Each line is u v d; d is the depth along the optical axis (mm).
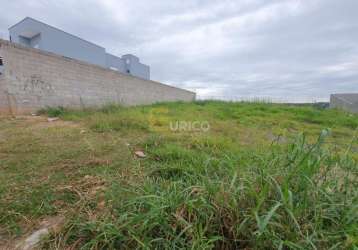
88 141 2527
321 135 1100
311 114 6027
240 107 7344
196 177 1306
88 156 2018
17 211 1135
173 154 2029
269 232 806
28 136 2672
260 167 1150
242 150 1920
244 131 3459
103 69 6832
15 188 1364
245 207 932
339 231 836
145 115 4738
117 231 858
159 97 11055
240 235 875
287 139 1691
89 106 6062
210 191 999
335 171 1149
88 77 6199
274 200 911
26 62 4480
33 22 10547
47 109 4797
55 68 5148
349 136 3420
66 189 1379
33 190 1344
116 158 1994
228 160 1343
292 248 755
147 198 1010
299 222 865
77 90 5812
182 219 861
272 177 983
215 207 939
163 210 924
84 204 1162
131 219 887
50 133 2895
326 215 909
